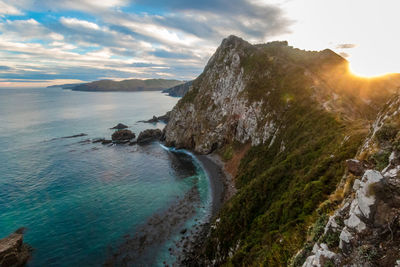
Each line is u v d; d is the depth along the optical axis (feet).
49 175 232.73
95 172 244.63
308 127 164.76
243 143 269.23
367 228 28.96
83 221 155.22
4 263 113.91
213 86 367.86
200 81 419.54
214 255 108.06
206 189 203.72
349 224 31.27
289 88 247.09
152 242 134.00
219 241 110.32
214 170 253.44
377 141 42.45
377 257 26.30
